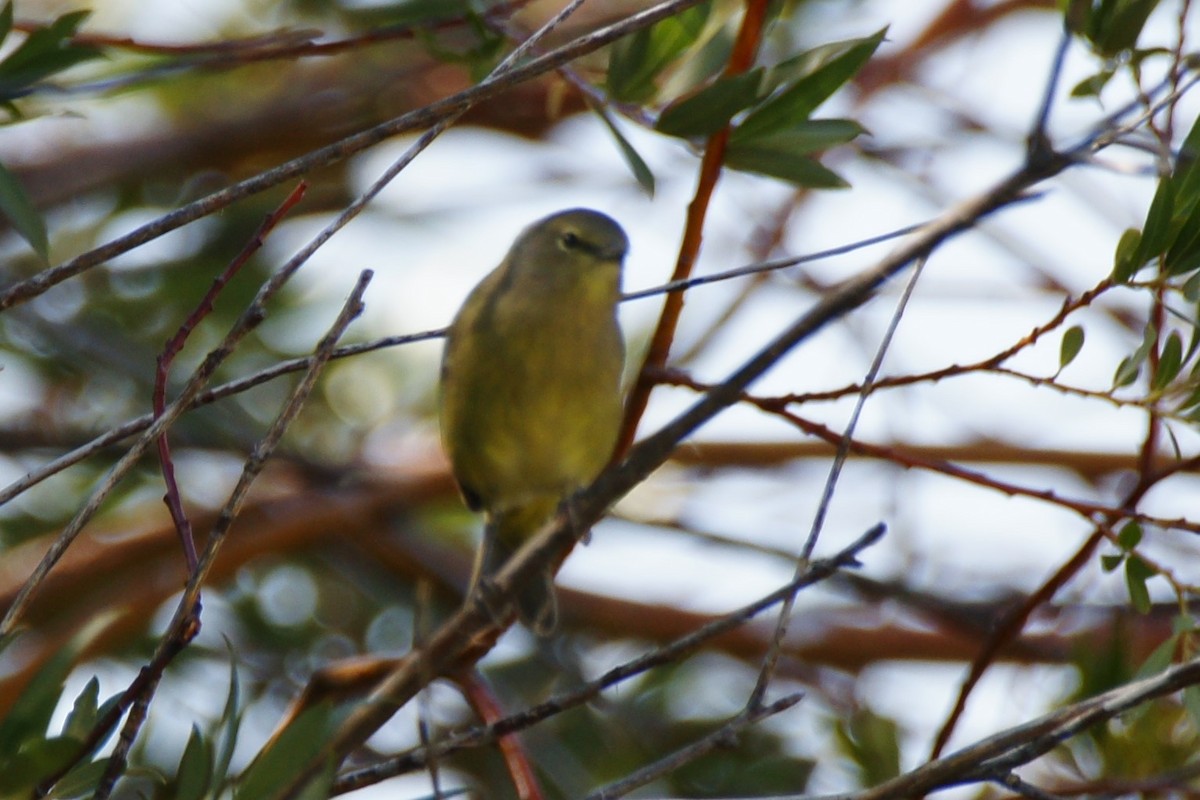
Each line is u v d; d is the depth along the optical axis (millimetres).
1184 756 8203
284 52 8234
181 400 5879
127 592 11188
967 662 12109
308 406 13359
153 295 13109
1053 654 10953
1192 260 6418
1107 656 8828
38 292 5965
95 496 5758
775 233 13078
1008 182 6207
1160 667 6832
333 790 6277
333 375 13555
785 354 6602
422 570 12469
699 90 7363
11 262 12867
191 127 12898
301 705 7555
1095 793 7648
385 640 12930
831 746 10508
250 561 12141
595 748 11695
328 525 11961
